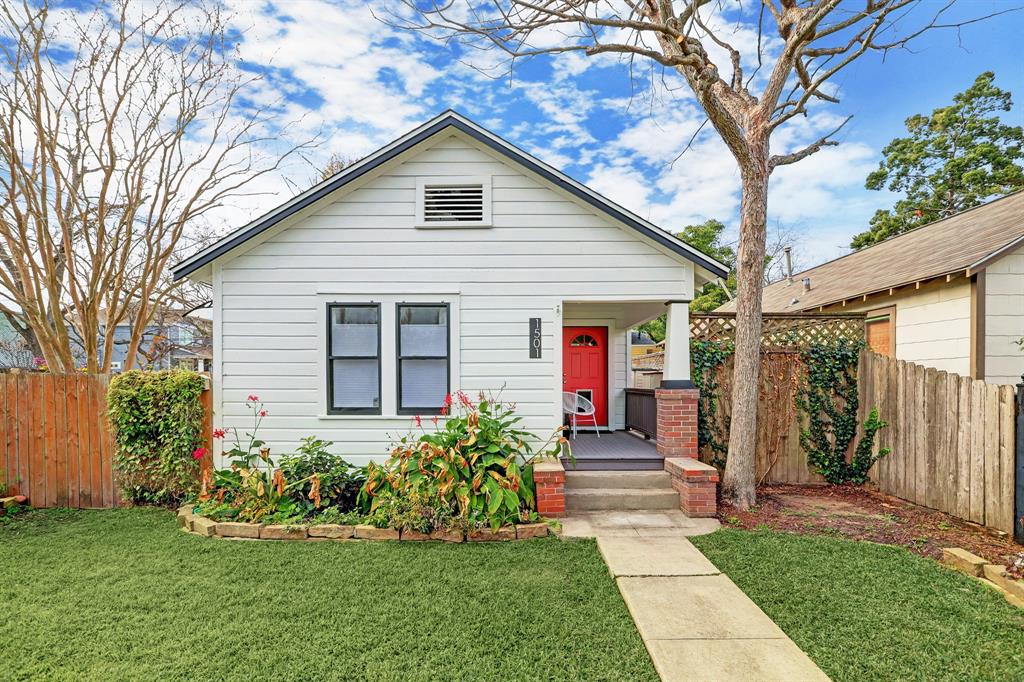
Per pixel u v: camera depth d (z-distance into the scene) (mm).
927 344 8695
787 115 6348
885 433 7254
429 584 4215
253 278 7184
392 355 7219
